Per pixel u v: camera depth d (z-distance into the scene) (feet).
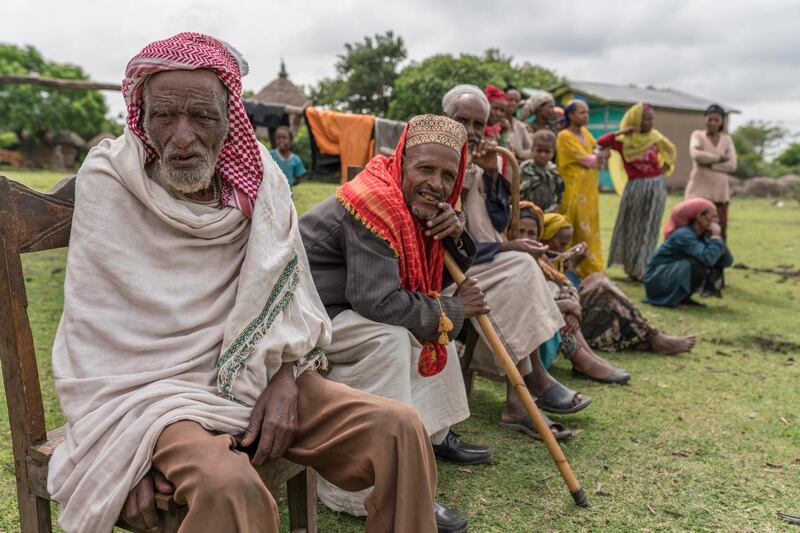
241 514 4.79
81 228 5.66
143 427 5.28
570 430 10.84
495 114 16.87
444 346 8.20
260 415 5.83
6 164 143.84
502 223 10.82
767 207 66.13
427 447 5.77
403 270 7.85
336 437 5.78
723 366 14.52
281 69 89.10
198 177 5.76
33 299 18.02
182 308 5.86
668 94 116.26
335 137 20.48
